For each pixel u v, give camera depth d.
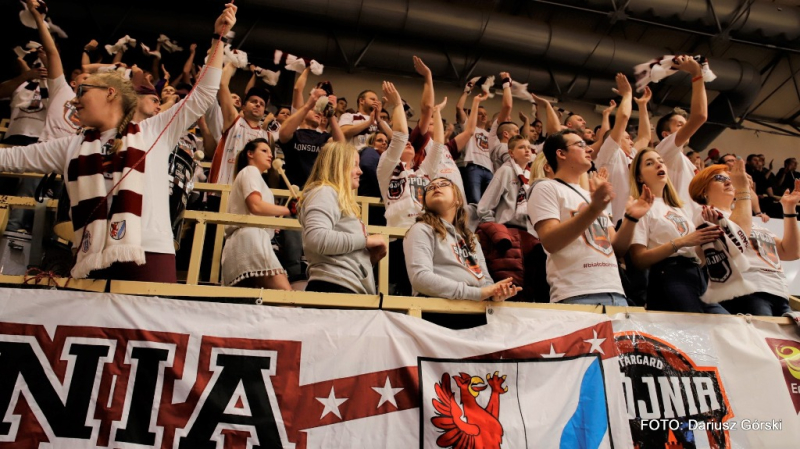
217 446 2.46
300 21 10.27
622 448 2.85
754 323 3.38
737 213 3.98
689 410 3.05
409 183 4.62
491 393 2.77
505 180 5.06
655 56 10.80
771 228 5.81
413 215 4.46
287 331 2.69
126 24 9.59
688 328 3.24
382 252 3.13
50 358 2.49
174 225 3.23
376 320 2.79
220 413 2.51
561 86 11.01
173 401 2.50
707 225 3.65
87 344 2.53
